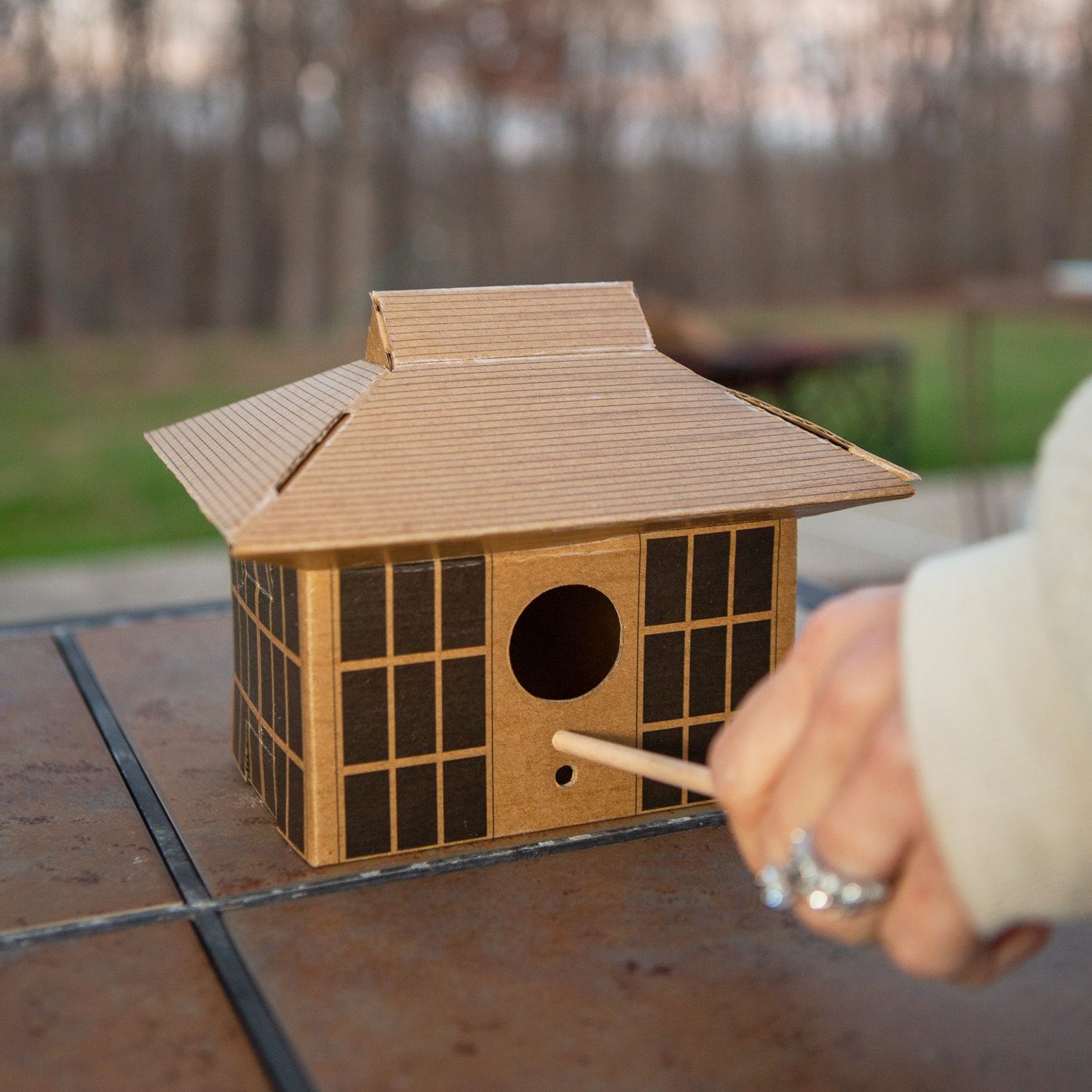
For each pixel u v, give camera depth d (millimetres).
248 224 10742
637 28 12109
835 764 526
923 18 13688
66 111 9820
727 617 892
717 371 5691
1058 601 450
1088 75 13969
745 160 13078
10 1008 656
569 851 840
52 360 9656
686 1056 615
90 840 858
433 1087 588
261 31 10484
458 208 11609
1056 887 461
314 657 780
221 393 8766
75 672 1235
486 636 821
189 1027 642
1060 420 490
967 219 14281
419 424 789
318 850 809
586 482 790
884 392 7078
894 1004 661
